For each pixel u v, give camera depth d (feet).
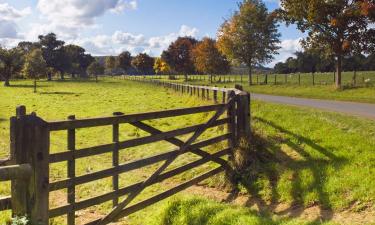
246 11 203.10
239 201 33.55
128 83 317.42
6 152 55.72
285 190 32.22
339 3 119.44
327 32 125.39
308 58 389.39
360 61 319.47
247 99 40.52
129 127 71.41
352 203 28.30
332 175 31.89
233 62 214.90
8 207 22.03
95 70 491.72
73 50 606.14
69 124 24.12
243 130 40.45
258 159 37.68
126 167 28.27
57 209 23.97
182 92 126.11
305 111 57.00
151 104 111.34
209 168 39.60
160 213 28.58
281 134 42.45
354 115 53.88
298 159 36.24
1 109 120.37
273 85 175.42
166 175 31.96
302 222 25.45
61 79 472.85
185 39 378.32
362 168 31.76
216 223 26.13
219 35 213.87
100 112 101.86
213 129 55.77
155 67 424.05
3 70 295.69
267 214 28.58
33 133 22.35
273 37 207.82
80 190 37.47
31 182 22.29
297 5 126.21
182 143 33.60
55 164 46.70
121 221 30.14
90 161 48.96
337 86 124.77
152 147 52.70
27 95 181.47
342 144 37.27
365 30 120.78
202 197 30.37
